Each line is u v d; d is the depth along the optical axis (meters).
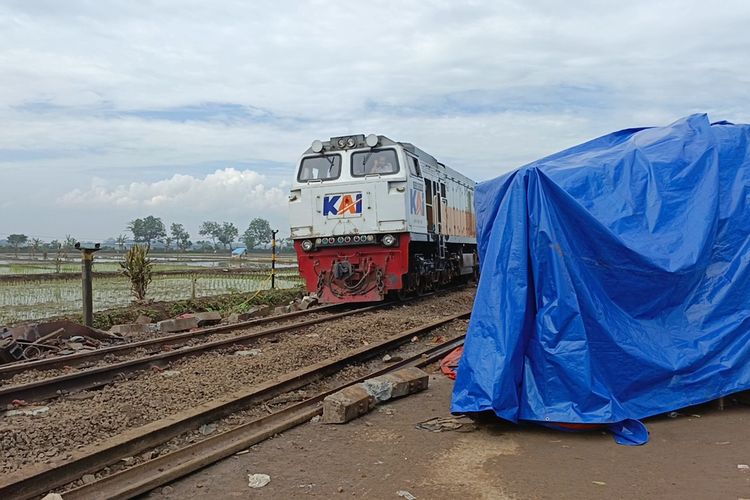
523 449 5.30
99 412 6.26
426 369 8.83
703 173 6.40
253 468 5.01
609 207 6.10
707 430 5.61
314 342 10.39
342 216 15.40
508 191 6.10
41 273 30.47
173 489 4.61
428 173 17.83
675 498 4.26
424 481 4.69
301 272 16.22
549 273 5.73
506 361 5.57
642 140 6.96
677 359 5.86
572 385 5.56
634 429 5.53
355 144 15.80
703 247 6.05
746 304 6.18
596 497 4.33
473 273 25.56
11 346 9.43
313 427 6.05
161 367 8.62
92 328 11.34
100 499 4.26
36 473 4.43
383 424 6.12
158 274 31.12
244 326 12.63
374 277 15.52
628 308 6.00
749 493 4.30
